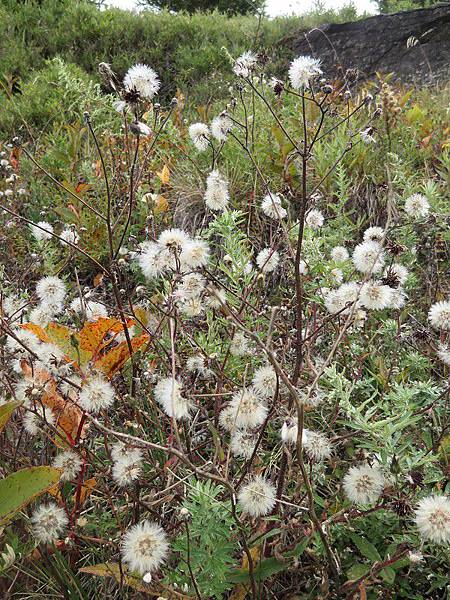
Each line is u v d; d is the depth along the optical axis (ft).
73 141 2.71
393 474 1.00
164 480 1.17
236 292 1.47
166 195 2.63
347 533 1.05
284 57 6.52
